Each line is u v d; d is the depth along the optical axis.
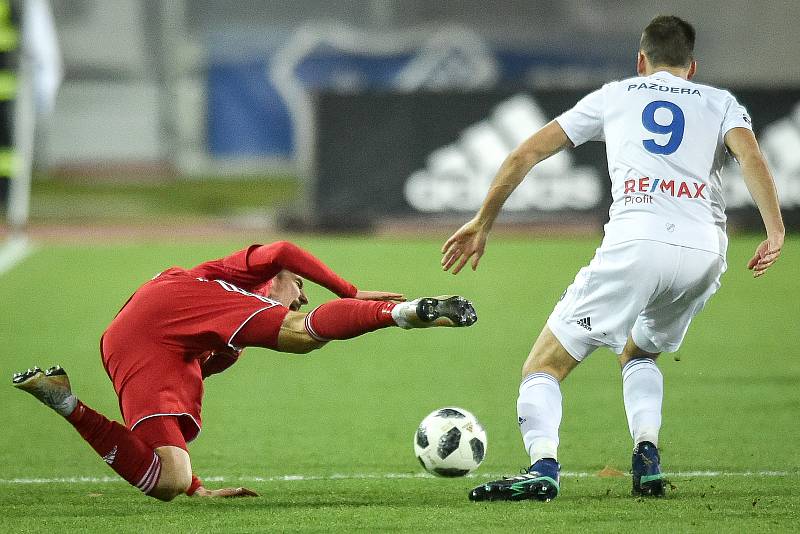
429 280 49.56
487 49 85.44
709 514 16.91
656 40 18.45
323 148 64.31
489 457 22.47
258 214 76.81
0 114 66.00
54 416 26.94
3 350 36.22
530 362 18.08
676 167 17.38
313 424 26.12
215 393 30.23
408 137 63.78
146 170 90.38
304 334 16.89
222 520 16.94
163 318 17.39
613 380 31.12
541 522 16.39
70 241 63.47
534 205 62.78
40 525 16.81
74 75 89.81
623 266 17.09
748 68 95.06
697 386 30.08
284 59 87.00
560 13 93.75
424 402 28.78
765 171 17.09
